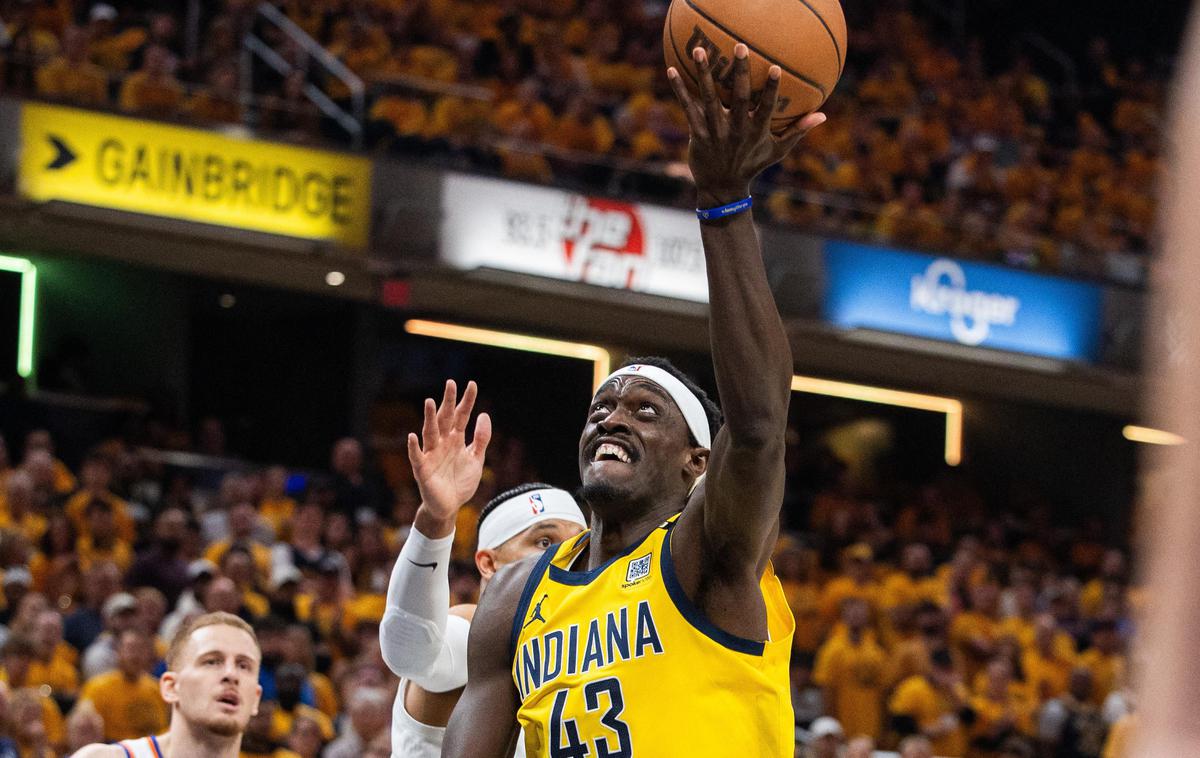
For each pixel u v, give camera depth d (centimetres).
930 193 2630
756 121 348
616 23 2675
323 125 2094
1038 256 2580
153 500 1831
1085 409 2855
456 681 529
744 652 384
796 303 2372
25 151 1880
